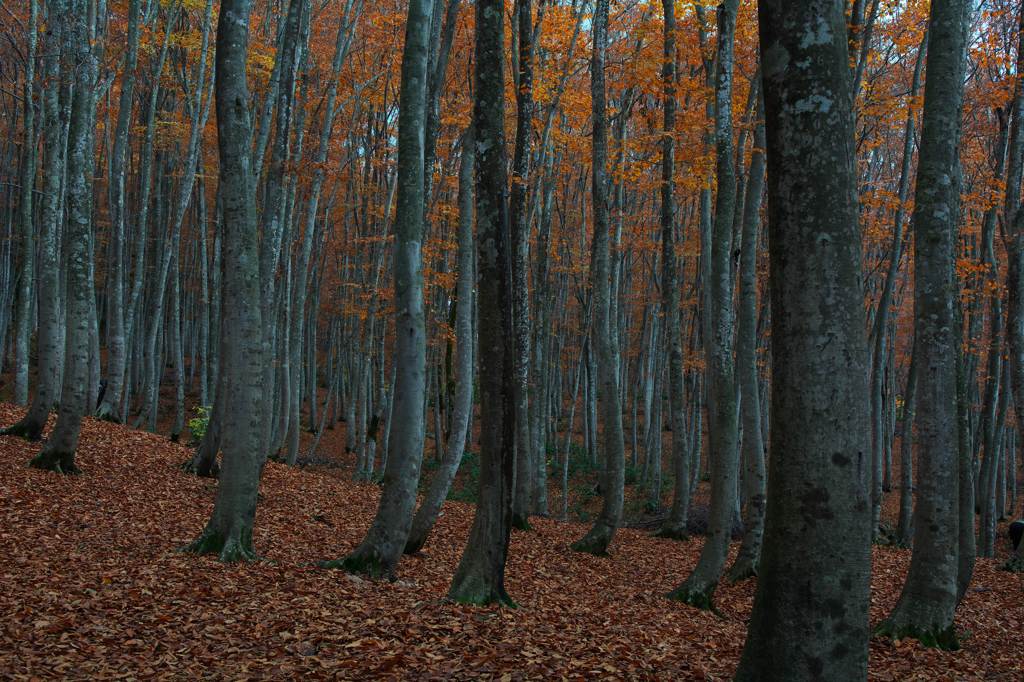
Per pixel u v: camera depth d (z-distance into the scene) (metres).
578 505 24.78
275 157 14.39
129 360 22.62
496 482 7.68
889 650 8.14
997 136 18.45
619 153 16.08
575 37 16.61
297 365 18.94
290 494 13.77
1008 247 15.92
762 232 20.48
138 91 24.75
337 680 5.21
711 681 6.15
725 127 10.59
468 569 7.74
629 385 41.59
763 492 12.52
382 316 21.22
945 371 8.48
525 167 14.40
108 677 4.99
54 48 12.20
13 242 32.31
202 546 8.24
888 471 27.89
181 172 24.31
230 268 8.27
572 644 6.69
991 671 7.80
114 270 17.30
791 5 3.53
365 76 21.94
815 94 3.48
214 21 22.14
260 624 6.25
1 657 5.07
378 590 7.82
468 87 20.52
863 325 3.54
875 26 15.70
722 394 10.39
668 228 15.76
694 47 14.57
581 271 25.36
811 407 3.46
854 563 3.41
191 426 18.56
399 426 8.62
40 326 13.07
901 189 16.52
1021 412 14.43
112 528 9.04
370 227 26.64
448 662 5.71
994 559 17.39
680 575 12.96
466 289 10.80
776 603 3.50
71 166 11.38
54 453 11.42
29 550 7.59
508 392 7.57
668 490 26.16
